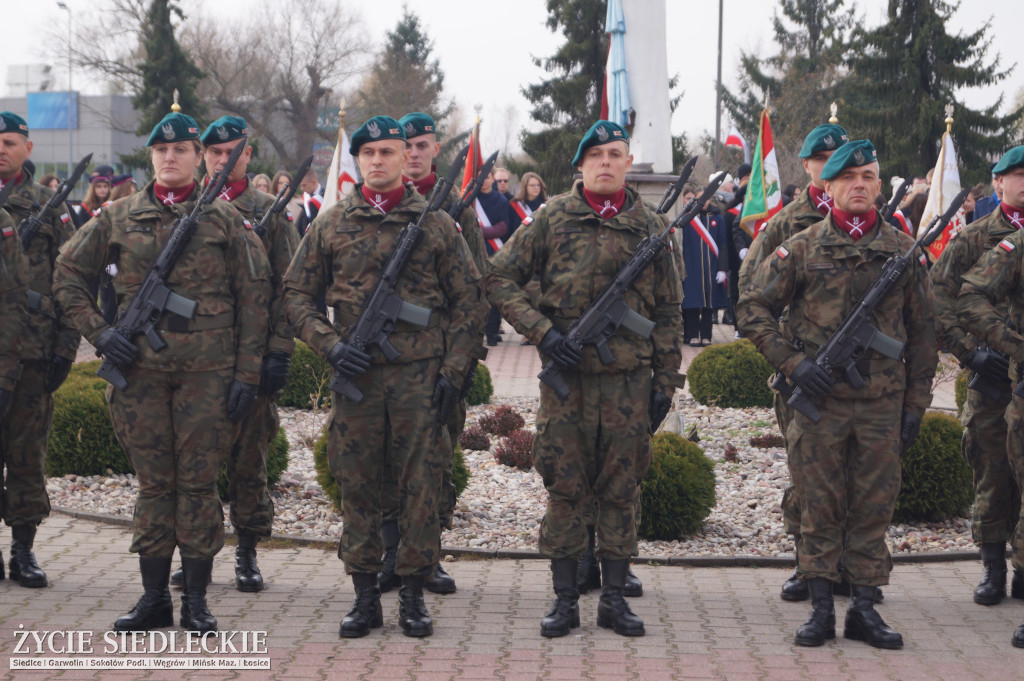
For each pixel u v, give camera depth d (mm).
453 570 6574
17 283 5746
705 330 16859
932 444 7598
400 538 5457
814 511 5250
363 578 5293
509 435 9930
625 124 14117
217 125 6227
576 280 5277
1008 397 5918
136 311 5215
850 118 35938
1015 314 5805
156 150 5367
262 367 5688
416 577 5270
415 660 4891
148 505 5254
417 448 5207
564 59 40531
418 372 5223
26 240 6070
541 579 6375
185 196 5434
